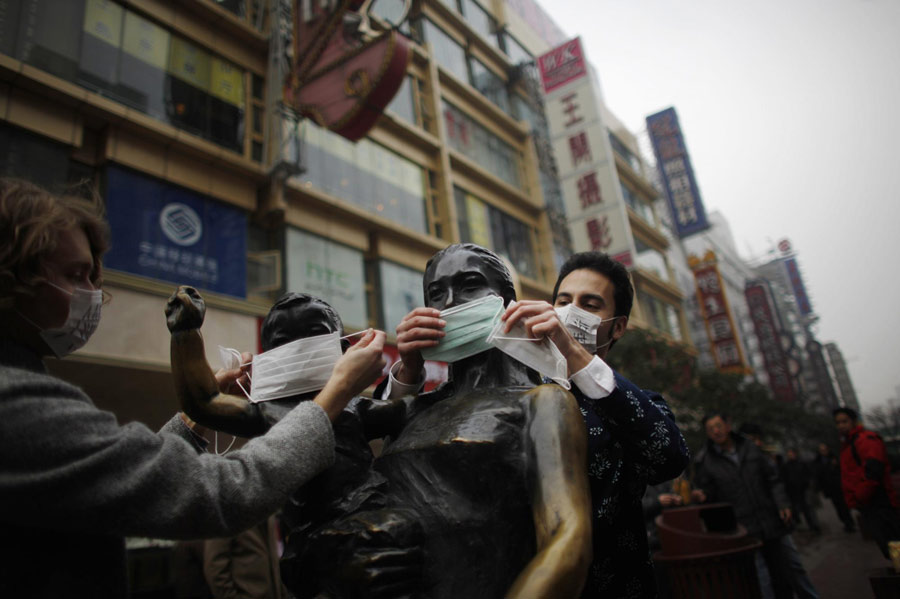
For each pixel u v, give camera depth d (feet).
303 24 31.68
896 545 8.46
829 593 16.69
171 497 2.81
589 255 5.98
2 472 2.61
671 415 5.08
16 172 23.40
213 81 32.96
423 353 3.71
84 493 2.68
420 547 2.92
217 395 3.45
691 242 156.04
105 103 26.09
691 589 9.57
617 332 5.87
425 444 3.12
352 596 2.76
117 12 29.32
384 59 26.94
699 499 14.65
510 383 3.71
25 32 25.36
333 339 3.69
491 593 2.85
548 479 2.82
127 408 25.41
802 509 34.01
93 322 3.43
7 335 3.16
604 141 57.26
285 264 33.09
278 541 17.46
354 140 29.81
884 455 14.42
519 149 64.39
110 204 25.88
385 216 42.06
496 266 3.89
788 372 94.32
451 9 60.64
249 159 32.73
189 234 28.55
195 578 12.09
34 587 2.82
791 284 168.55
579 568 2.48
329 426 3.19
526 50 74.49
